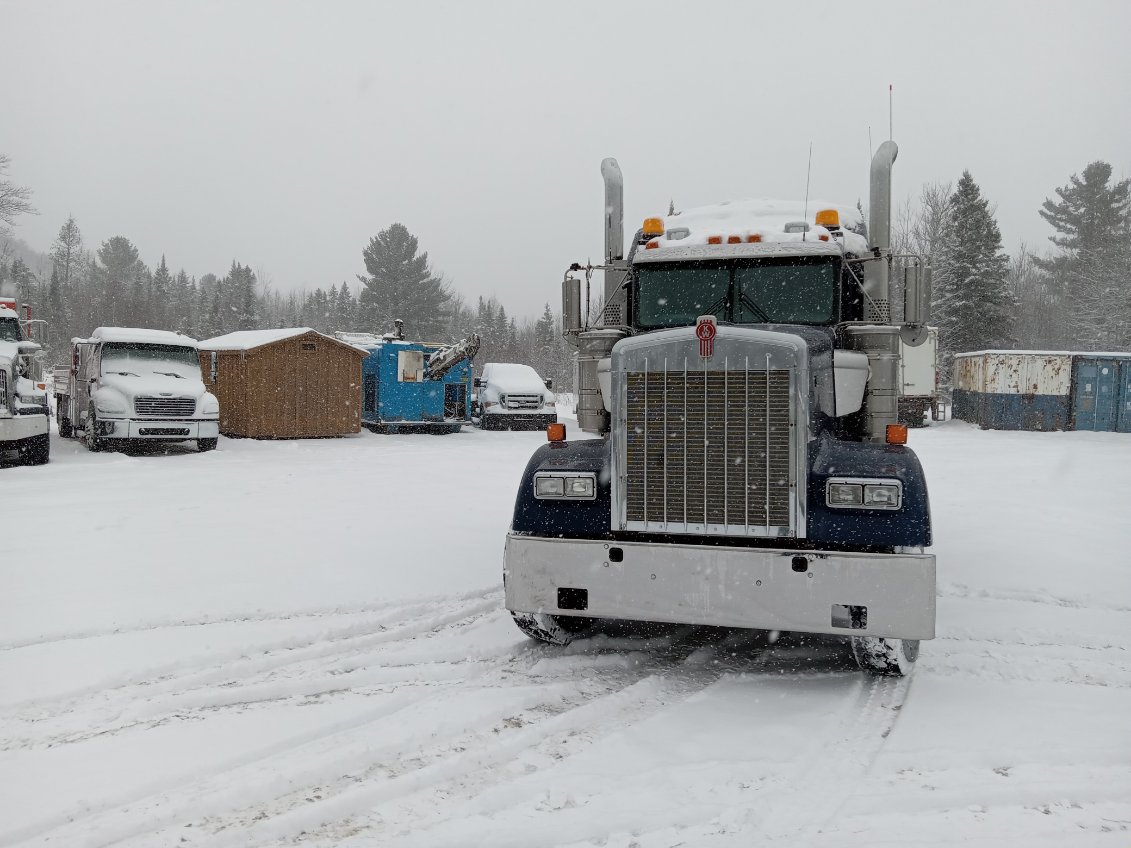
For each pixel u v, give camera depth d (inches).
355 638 208.1
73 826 118.3
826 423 196.2
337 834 118.3
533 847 115.5
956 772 137.6
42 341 626.5
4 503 407.8
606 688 178.9
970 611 236.2
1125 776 135.8
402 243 2591.0
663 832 118.6
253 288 3080.7
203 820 121.5
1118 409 985.5
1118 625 222.2
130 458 622.5
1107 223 2623.0
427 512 392.8
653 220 258.8
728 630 223.9
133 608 225.8
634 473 177.0
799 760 141.5
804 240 235.6
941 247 1813.5
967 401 1147.3
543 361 2714.1
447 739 150.8
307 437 866.8
